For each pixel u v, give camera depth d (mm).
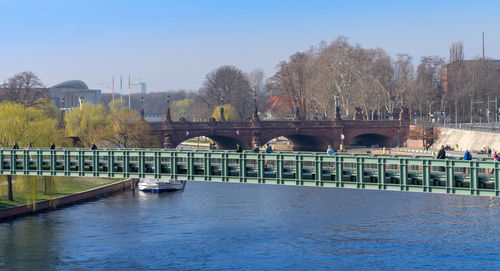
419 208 96125
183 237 79125
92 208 97938
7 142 91188
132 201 105938
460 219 87000
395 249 72188
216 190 120562
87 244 75438
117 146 137250
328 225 85250
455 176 55156
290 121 179125
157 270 65688
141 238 78312
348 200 105375
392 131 188875
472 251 70562
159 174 70375
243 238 78375
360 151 173500
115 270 65625
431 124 184500
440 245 73375
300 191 117375
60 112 182500
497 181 52562
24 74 178125
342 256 70000
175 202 105188
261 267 66500
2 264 67375
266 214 93750
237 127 171500
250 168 65812
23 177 88250
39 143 94062
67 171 75500
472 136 159500
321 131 182625
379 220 87688
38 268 66125
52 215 91250
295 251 72312
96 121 139250
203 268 66250
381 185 58281
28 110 102500
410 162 56625
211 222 88000
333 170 61094
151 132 155000
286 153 63031
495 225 82875
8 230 81625
